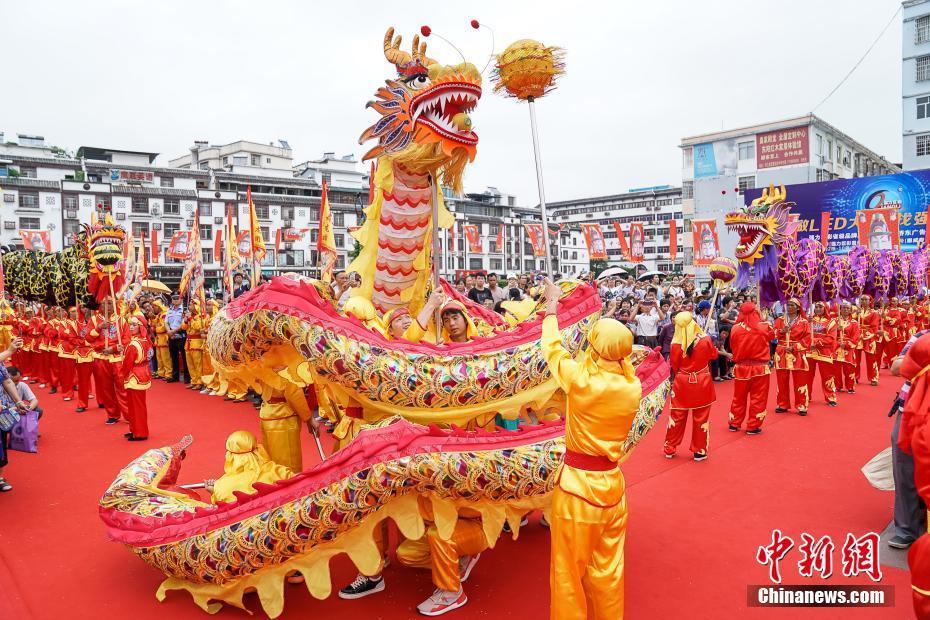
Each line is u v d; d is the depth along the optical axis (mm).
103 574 4344
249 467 4344
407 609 3811
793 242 11891
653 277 24562
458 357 3881
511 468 3576
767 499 5668
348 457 3455
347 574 4355
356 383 3727
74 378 11320
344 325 3748
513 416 4012
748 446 7512
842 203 20984
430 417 3881
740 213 10109
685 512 5363
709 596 3896
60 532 5105
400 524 3523
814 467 6625
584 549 2980
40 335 12742
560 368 3051
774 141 38875
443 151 4215
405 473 3402
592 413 2941
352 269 4965
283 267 44688
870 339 12016
